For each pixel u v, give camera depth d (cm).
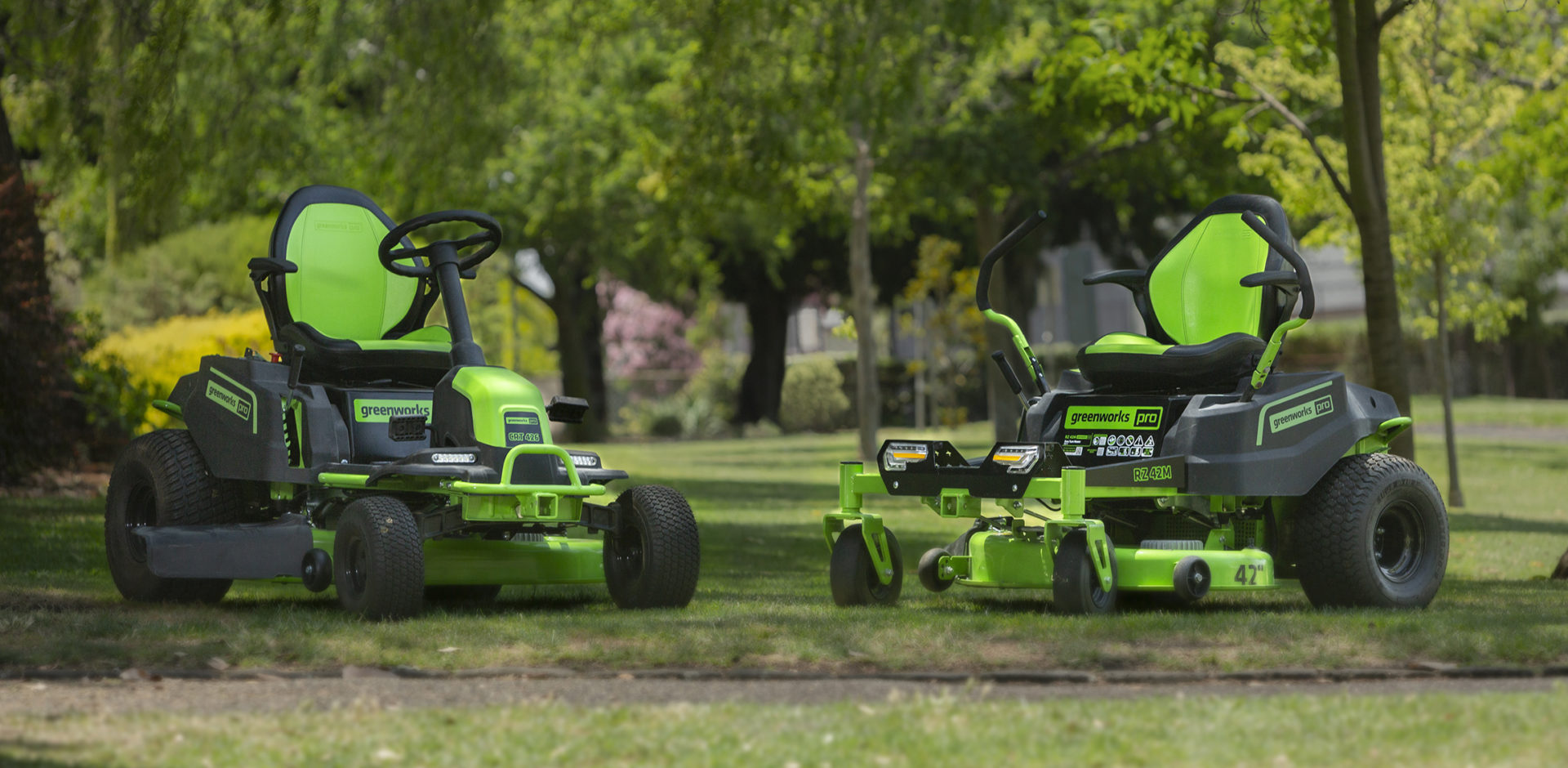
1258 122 2869
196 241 4906
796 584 1716
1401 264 3412
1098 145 4506
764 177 3738
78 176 3384
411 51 2845
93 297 4759
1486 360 7850
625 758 797
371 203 1570
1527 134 2744
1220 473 1360
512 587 1684
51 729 855
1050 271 6219
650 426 7769
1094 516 1481
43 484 2803
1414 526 1470
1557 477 3953
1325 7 2478
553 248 6312
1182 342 1464
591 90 5034
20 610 1366
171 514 1500
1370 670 1055
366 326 1533
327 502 1477
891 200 4781
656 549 1375
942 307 6619
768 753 804
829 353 8850
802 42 2948
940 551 1502
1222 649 1115
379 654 1110
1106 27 2730
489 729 855
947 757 799
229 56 3011
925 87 2977
